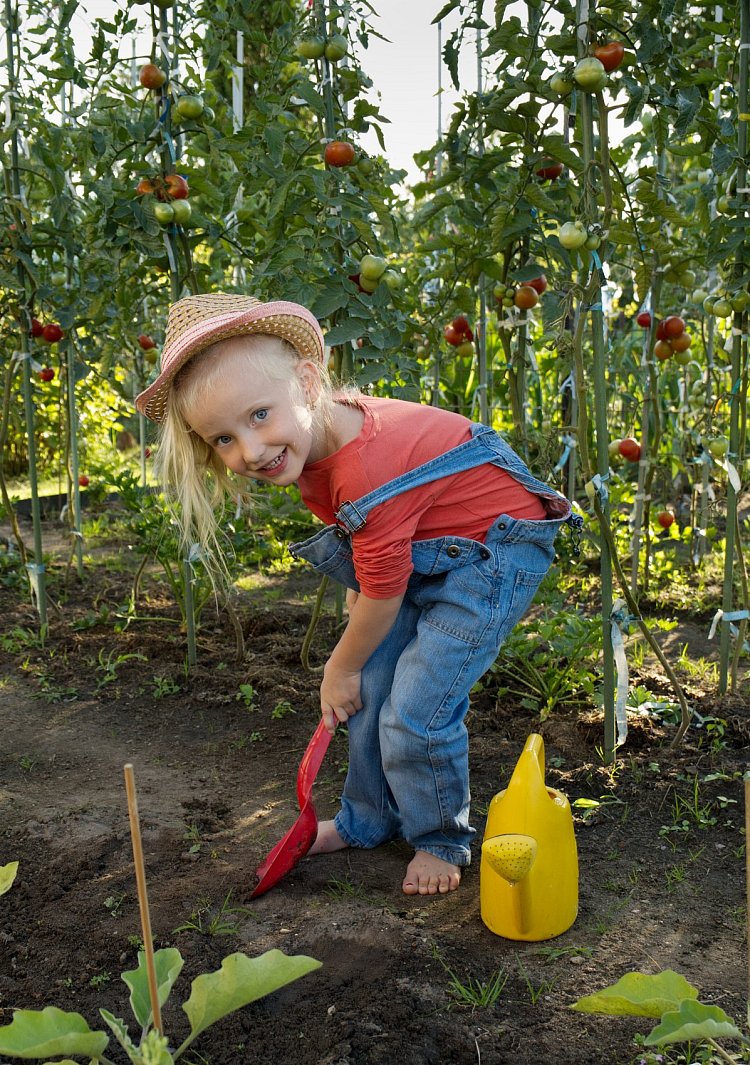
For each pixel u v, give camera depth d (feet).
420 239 17.25
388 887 7.11
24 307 12.12
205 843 7.70
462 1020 5.56
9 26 11.34
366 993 5.80
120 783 8.82
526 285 11.82
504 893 6.27
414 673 6.90
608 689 8.73
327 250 10.07
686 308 16.03
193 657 11.51
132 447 29.76
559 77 8.25
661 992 4.10
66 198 11.96
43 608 12.58
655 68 8.61
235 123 12.12
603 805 8.11
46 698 10.86
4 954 6.32
